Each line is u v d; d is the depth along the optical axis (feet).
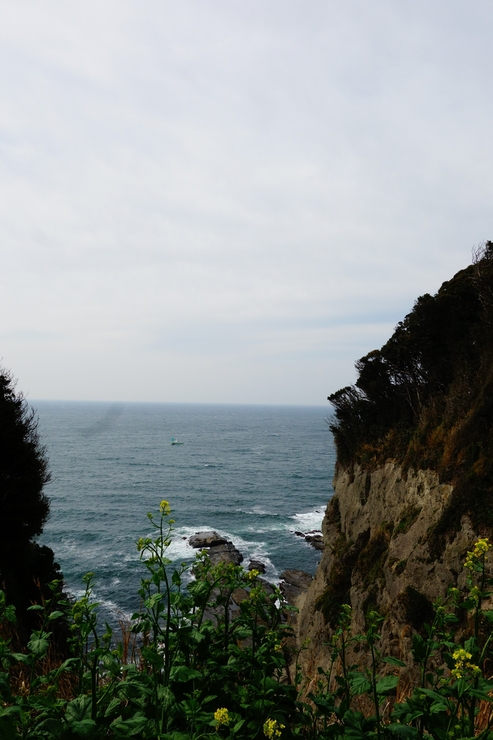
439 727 8.47
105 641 10.15
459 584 37.96
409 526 51.42
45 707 8.30
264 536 187.52
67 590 129.18
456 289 66.95
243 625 11.44
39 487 60.44
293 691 10.12
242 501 255.70
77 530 198.90
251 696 9.71
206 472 353.92
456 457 49.14
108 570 149.07
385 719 12.44
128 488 290.97
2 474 55.83
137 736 8.68
